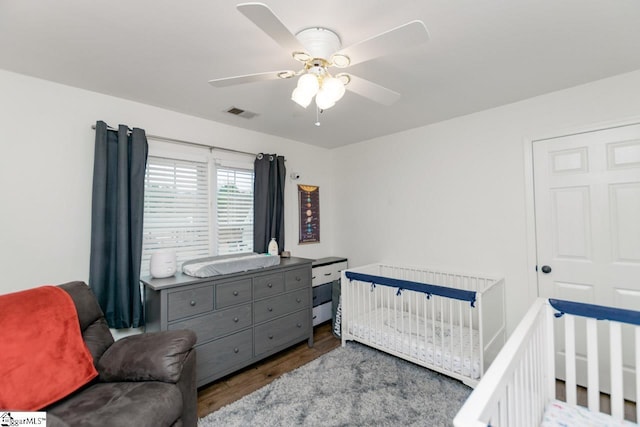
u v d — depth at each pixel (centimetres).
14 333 135
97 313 179
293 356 272
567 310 153
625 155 204
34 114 198
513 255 253
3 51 167
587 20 144
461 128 282
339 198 400
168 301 198
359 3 129
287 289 272
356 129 321
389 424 179
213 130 288
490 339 227
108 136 221
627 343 204
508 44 164
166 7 132
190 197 274
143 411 125
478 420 67
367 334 271
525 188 246
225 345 226
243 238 314
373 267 331
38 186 199
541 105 237
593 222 216
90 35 153
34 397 126
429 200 307
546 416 134
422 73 197
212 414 190
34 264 197
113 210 220
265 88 216
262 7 97
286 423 181
